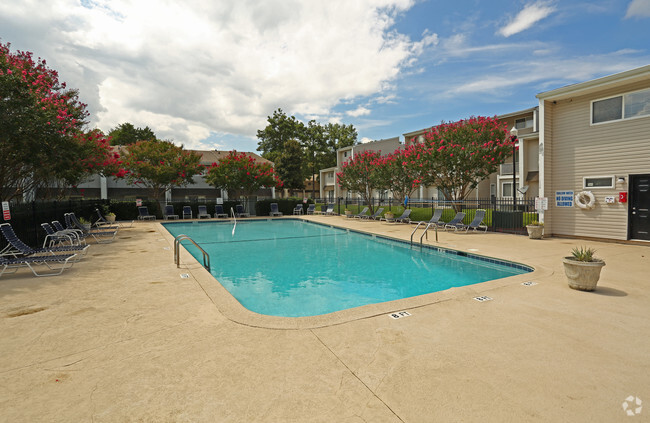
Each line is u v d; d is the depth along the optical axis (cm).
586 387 269
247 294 687
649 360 315
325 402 250
